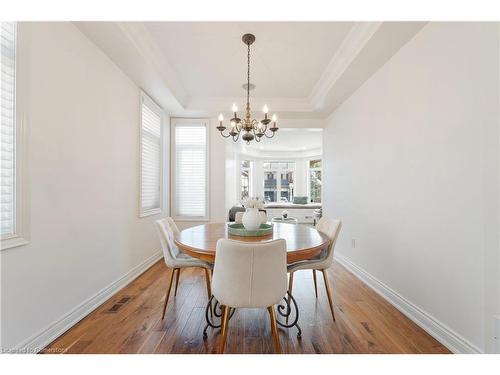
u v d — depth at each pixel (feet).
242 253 4.63
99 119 7.69
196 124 14.76
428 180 6.31
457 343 5.37
